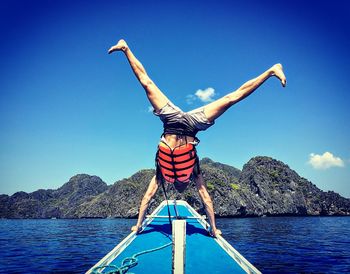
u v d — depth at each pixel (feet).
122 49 13.38
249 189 568.82
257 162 636.48
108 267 11.88
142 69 13.73
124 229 243.40
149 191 17.62
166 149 13.73
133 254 13.76
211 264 12.42
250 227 232.94
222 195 472.03
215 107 13.28
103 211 650.43
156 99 13.65
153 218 22.68
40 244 130.52
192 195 410.11
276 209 538.06
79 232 210.59
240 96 12.93
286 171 615.16
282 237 151.84
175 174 14.34
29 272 69.51
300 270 70.59
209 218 17.07
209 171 514.27
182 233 7.62
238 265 12.34
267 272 68.39
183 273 7.45
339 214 557.74
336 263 79.77
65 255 96.02
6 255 96.94
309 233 180.14
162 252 13.96
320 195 587.68
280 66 12.36
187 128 13.58
